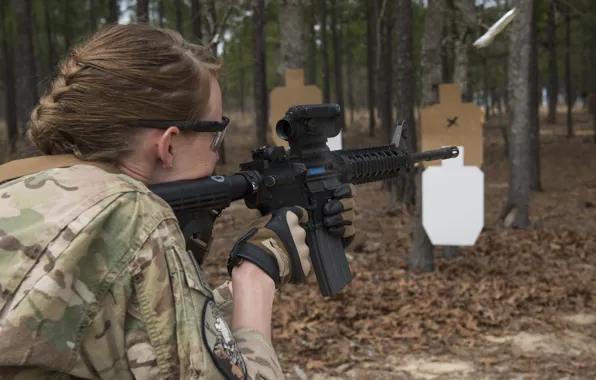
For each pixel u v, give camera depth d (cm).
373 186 1602
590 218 1102
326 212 159
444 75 1505
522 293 614
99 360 94
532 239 914
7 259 91
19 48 1123
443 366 448
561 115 3869
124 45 105
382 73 1712
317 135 162
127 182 100
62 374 94
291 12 681
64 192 96
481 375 432
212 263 768
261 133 1605
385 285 653
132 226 96
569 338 501
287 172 150
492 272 721
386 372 439
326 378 431
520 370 439
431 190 595
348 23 2489
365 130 3081
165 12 2100
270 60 2430
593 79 2466
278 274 118
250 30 1496
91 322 93
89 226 92
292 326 520
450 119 588
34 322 88
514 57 1011
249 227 125
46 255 91
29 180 98
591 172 1772
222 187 128
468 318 538
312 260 157
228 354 99
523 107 1012
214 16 888
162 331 96
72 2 2231
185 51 111
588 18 1966
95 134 104
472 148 583
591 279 680
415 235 728
